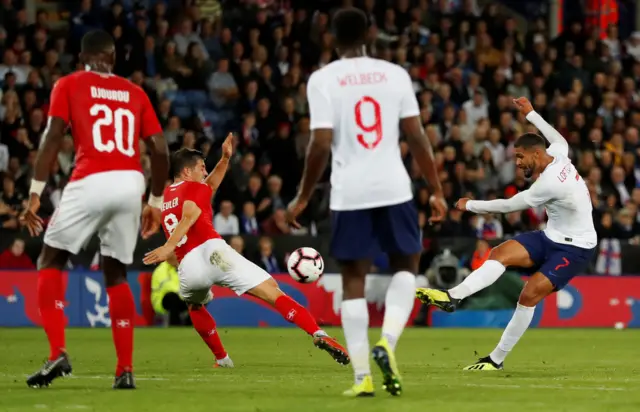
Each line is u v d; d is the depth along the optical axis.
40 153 25.62
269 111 74.94
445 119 77.81
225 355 35.00
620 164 77.75
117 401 23.59
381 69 24.09
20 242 63.44
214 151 70.81
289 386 27.48
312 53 82.44
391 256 24.47
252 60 80.06
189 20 80.50
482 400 24.06
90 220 25.83
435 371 33.59
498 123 80.31
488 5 89.81
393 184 23.81
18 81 74.81
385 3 88.44
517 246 33.69
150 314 63.62
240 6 86.25
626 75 88.88
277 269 65.19
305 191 24.00
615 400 24.42
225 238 64.25
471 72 84.25
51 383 28.27
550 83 85.38
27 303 62.03
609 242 69.88
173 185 32.28
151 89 74.88
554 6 96.56
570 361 39.00
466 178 71.81
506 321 66.31
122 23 77.94
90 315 62.56
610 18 96.38
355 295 24.27
